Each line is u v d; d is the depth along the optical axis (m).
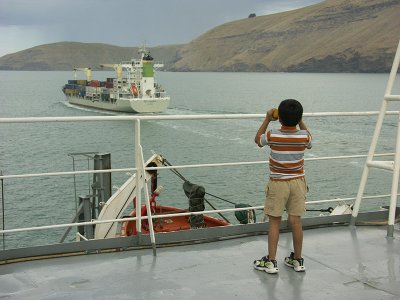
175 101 108.50
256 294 4.29
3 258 4.96
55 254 5.14
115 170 5.30
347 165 34.62
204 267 4.90
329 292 4.35
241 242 5.68
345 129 54.81
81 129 55.72
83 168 34.53
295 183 4.59
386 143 45.25
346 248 5.52
